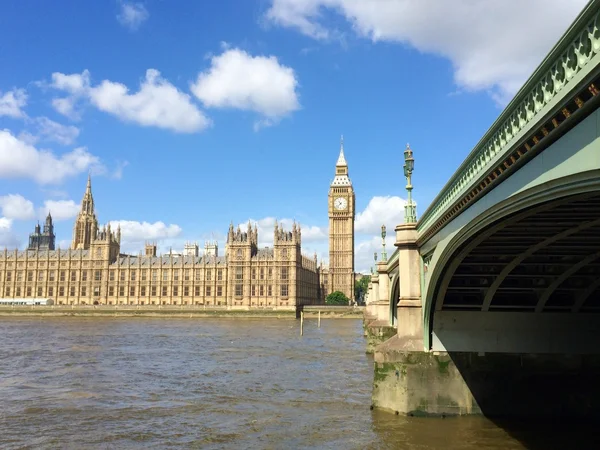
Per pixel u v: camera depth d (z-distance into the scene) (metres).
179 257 195.25
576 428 26.81
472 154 18.08
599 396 28.09
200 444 26.16
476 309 29.19
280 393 37.88
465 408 28.42
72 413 32.47
